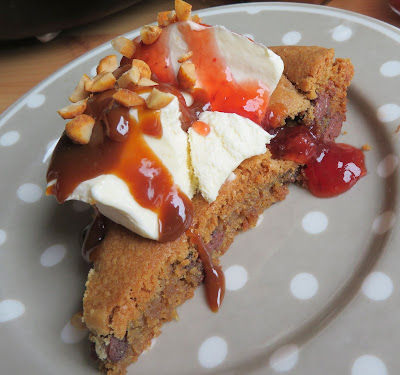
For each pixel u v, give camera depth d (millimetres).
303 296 194
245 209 216
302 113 218
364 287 183
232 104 203
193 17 214
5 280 219
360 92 243
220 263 212
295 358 174
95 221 206
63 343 196
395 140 223
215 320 195
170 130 181
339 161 223
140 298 184
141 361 190
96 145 175
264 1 292
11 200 246
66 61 314
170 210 182
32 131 268
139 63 196
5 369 190
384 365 163
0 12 286
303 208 221
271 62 195
